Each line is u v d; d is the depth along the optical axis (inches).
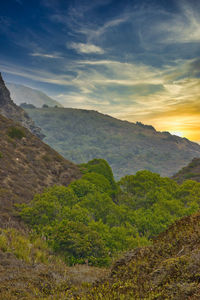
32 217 716.0
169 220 767.7
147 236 705.0
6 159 1405.0
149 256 191.5
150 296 131.0
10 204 884.0
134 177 1232.2
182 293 120.1
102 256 509.4
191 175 3348.9
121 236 601.9
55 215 732.0
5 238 442.3
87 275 288.5
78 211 725.3
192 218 211.2
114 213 814.5
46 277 267.1
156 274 153.9
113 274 203.3
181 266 144.3
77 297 173.6
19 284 232.8
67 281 247.0
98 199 869.8
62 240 540.1
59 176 1669.5
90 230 589.0
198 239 170.9
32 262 358.6
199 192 1090.1
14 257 363.9
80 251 510.6
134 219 789.2
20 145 1791.3
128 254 219.9
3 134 1765.5
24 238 532.7
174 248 183.3
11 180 1187.9
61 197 882.1
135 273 173.8
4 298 197.6
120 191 1217.4
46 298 193.5
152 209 949.2
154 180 1258.6
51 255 491.8
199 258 141.3
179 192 1169.4
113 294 154.0
